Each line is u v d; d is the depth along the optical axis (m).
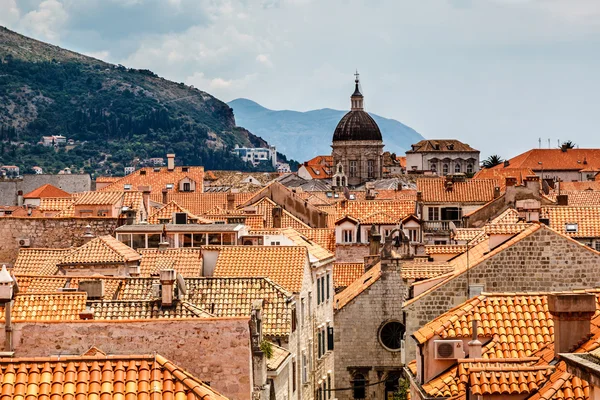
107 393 48.50
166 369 50.00
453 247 130.88
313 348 129.25
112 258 120.44
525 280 100.38
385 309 142.00
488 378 57.56
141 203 196.00
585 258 100.56
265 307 106.75
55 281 102.88
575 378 52.25
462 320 74.56
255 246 130.50
